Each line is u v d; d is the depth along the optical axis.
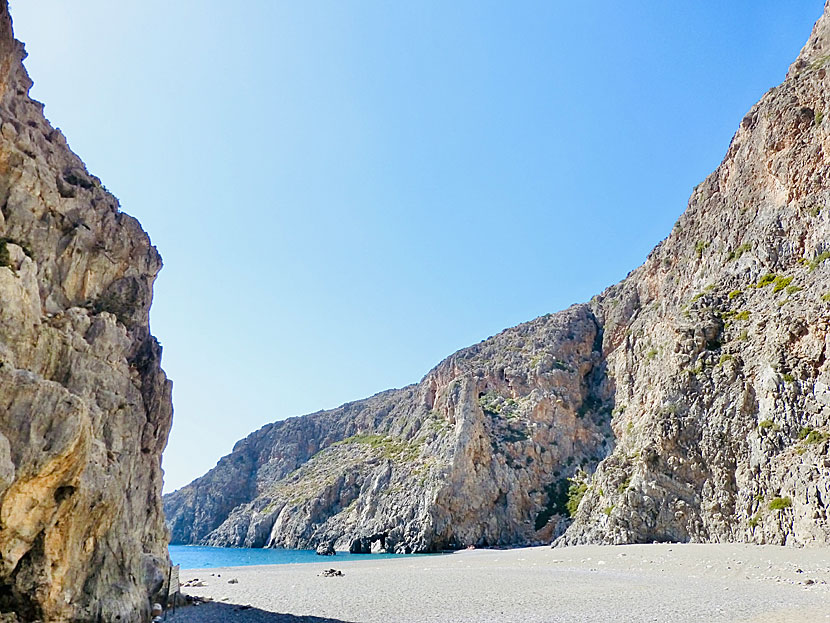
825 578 28.52
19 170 20.91
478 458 95.62
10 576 15.22
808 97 61.41
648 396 72.44
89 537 17.91
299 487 135.38
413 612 25.16
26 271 18.08
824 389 44.25
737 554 38.47
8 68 20.12
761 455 47.41
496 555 62.88
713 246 73.00
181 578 45.62
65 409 16.12
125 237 27.52
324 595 31.84
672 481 55.41
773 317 52.59
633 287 114.94
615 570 39.09
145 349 27.48
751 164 69.75
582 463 98.31
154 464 27.44
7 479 14.30
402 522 92.31
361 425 162.38
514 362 120.94
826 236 53.22
